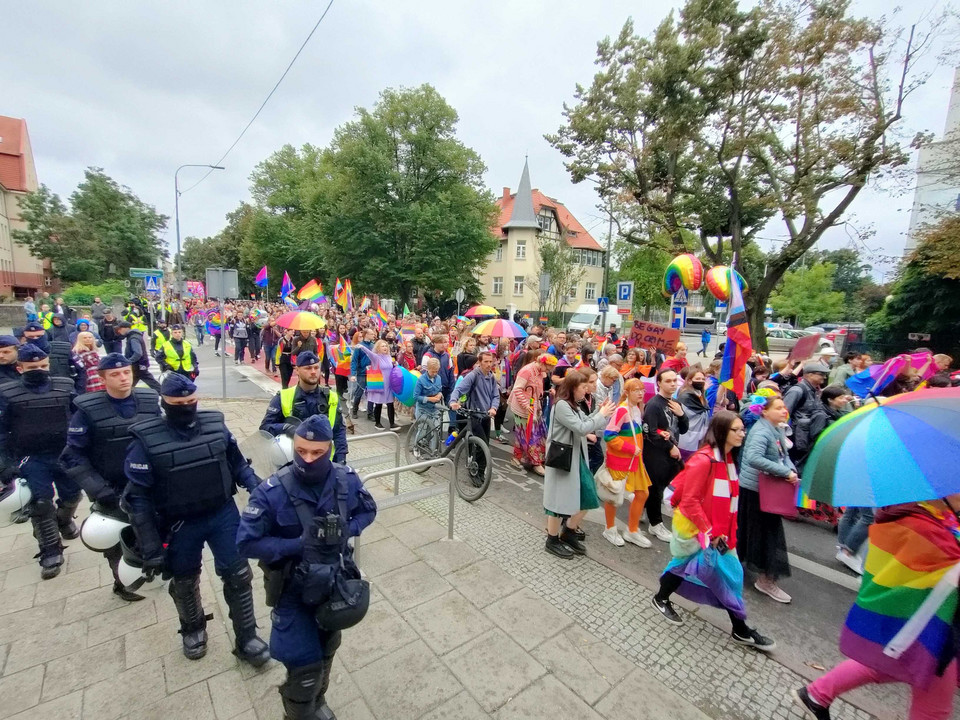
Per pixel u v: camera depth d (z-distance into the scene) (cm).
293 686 221
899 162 1484
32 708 257
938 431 220
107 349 1483
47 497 375
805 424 610
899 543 237
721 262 2011
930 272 1605
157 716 256
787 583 434
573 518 452
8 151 4875
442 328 1416
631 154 1883
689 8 1628
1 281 4231
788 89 1541
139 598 352
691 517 329
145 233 4681
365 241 3344
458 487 591
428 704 272
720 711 278
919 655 228
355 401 962
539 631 340
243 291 6588
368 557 433
